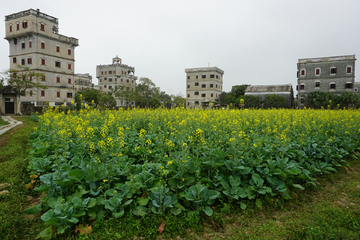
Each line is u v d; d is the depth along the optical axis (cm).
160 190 377
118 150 509
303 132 839
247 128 932
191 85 6400
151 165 474
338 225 382
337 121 1037
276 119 1128
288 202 462
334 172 625
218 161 478
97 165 460
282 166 488
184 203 421
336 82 4534
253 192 448
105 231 347
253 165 492
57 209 338
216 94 6366
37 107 2927
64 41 4112
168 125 874
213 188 455
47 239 323
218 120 1012
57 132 653
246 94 5512
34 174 504
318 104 4097
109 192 395
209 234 365
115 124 937
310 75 4750
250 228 382
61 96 4122
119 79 6694
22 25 3738
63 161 512
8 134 1034
